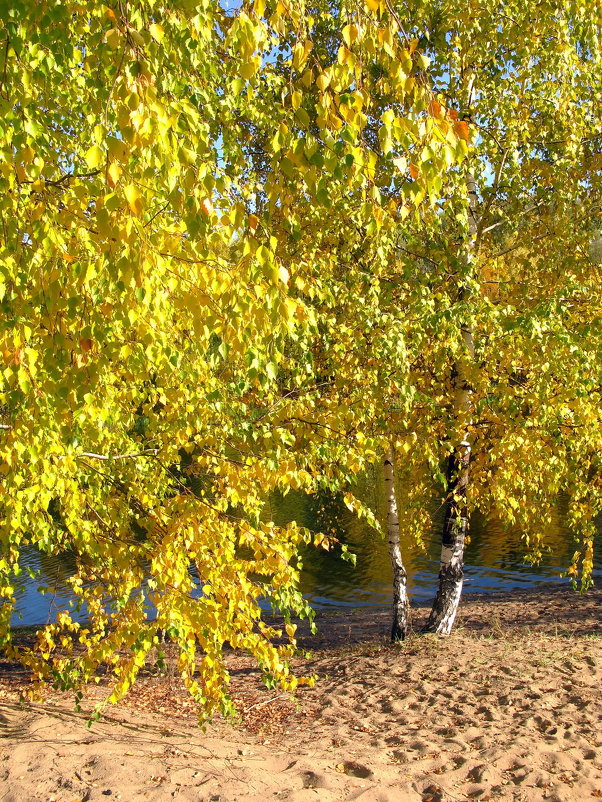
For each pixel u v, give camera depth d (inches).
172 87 125.5
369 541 753.0
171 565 169.2
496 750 221.3
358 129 109.9
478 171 320.5
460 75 323.6
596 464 286.2
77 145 162.1
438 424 320.5
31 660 218.7
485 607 515.5
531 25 317.1
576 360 280.2
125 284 103.3
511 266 374.0
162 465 198.8
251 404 253.1
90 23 123.9
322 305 305.3
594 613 466.0
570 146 326.3
